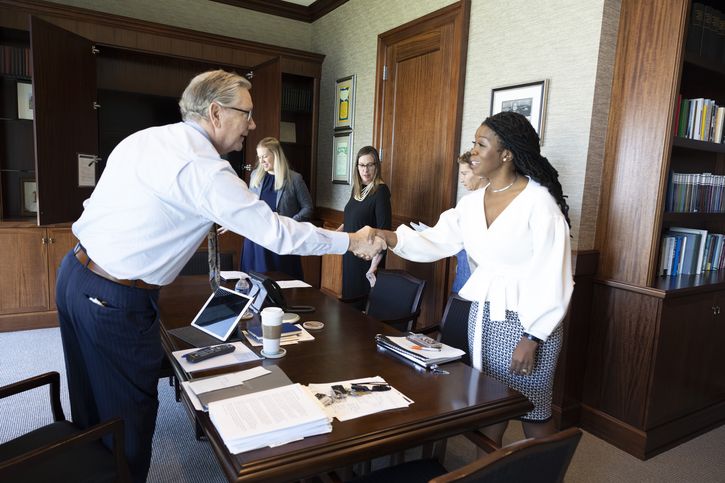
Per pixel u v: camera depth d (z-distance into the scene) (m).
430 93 3.35
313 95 4.65
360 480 1.28
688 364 2.38
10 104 3.62
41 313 3.62
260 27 4.76
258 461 0.94
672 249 2.49
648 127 2.20
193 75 4.45
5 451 1.31
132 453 1.38
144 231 1.26
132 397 1.36
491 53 2.87
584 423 2.50
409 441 1.08
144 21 3.81
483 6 2.92
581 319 2.42
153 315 1.39
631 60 2.25
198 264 3.12
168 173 1.24
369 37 4.05
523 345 1.46
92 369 1.35
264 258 3.16
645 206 2.23
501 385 1.36
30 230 3.52
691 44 2.36
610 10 2.25
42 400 2.54
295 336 1.71
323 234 1.54
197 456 2.08
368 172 3.00
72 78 3.45
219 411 1.07
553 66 2.48
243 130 1.43
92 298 1.28
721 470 2.14
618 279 2.35
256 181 3.36
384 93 3.86
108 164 1.33
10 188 3.74
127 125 4.21
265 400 1.13
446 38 3.18
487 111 2.91
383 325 1.89
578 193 2.38
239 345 1.57
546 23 2.52
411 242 1.73
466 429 1.17
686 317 2.31
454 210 1.78
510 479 0.88
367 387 1.28
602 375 2.42
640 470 2.13
